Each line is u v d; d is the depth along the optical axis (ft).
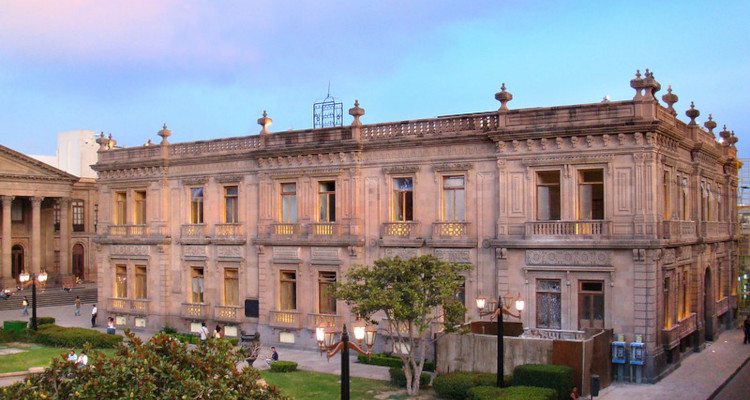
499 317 90.74
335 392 101.55
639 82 107.86
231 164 149.18
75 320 183.32
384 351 126.62
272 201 142.51
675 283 119.03
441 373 106.52
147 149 161.58
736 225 169.58
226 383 64.18
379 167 130.72
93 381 58.75
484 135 119.44
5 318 188.14
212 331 149.59
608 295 109.19
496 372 102.12
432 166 125.39
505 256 116.78
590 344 99.19
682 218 126.82
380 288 100.68
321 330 70.38
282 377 112.06
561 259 112.68
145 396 58.49
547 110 114.32
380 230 130.21
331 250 134.31
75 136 288.92
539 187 116.47
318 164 136.36
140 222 165.48
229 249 148.46
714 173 150.92
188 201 155.84
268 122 144.87
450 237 122.42
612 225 108.99
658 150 109.40
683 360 123.75
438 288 99.50
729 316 161.68
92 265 272.10
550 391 88.43
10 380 106.63
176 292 156.56
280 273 141.69
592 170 112.47
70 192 253.65
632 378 106.01
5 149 233.76
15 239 250.98
